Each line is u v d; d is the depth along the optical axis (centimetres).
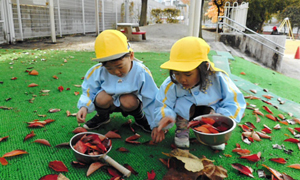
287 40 2155
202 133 131
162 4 2788
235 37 757
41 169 133
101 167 136
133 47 652
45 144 158
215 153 157
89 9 1117
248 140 175
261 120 216
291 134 190
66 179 121
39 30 808
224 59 461
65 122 192
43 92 261
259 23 1455
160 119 153
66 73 336
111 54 140
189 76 137
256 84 350
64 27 956
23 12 723
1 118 195
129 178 129
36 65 380
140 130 188
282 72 708
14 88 269
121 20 1449
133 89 166
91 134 145
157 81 314
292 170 142
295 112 245
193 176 127
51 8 689
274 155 157
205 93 152
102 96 168
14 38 683
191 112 164
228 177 133
